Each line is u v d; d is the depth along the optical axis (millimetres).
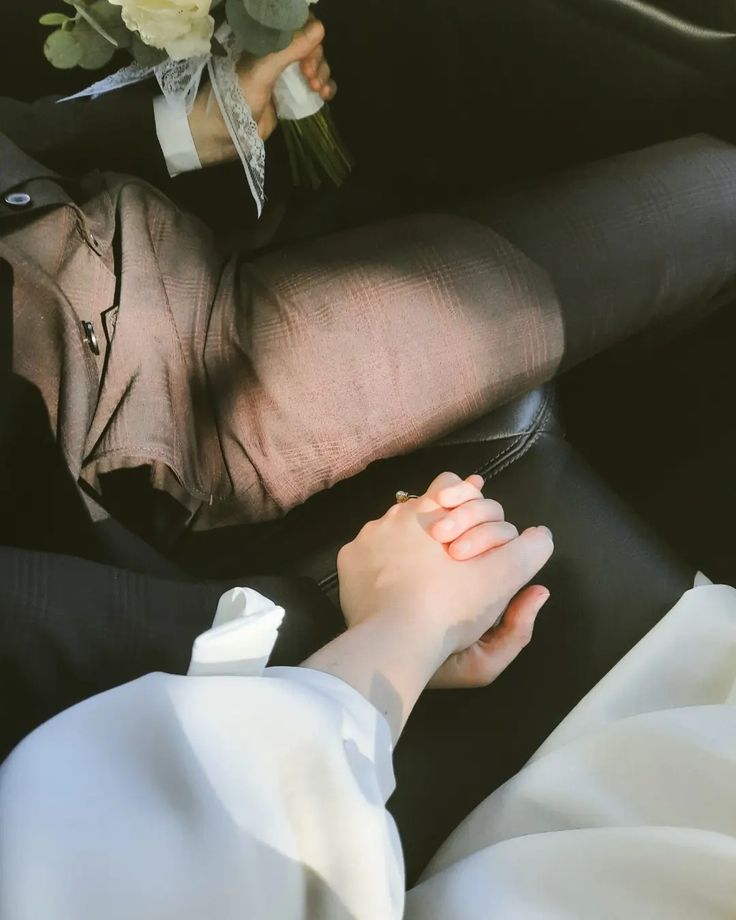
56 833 335
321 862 365
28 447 587
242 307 639
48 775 354
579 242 678
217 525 701
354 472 686
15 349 555
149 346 589
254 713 387
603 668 625
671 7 788
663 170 729
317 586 639
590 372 944
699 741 497
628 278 689
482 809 545
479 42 904
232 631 414
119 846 338
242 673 429
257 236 917
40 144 730
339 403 626
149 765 370
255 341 626
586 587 656
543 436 725
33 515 612
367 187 1006
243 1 672
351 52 970
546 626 640
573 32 845
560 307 663
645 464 898
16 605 489
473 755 593
